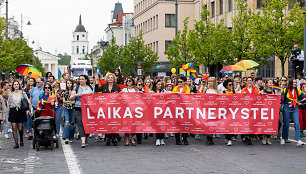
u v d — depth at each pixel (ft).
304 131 61.82
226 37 113.39
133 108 46.68
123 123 46.62
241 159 37.29
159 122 46.83
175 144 47.67
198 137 52.49
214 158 37.88
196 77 68.23
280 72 137.28
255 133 46.78
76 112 46.42
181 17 221.46
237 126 46.75
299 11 98.48
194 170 32.48
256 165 34.42
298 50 82.64
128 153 41.19
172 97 46.85
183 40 142.10
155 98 46.78
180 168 33.30
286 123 46.06
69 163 35.99
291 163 35.32
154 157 38.63
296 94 45.57
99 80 49.96
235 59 120.37
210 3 175.52
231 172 31.68
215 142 49.26
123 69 191.83
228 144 46.47
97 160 37.35
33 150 43.98
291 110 45.93
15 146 45.88
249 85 47.26
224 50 114.21
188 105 46.93
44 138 43.60
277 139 49.80
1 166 34.94
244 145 46.52
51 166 34.73
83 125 46.14
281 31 98.37
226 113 46.85
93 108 46.37
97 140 51.39
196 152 41.47
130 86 47.62
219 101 46.85
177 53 143.23
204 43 126.72
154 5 229.86
